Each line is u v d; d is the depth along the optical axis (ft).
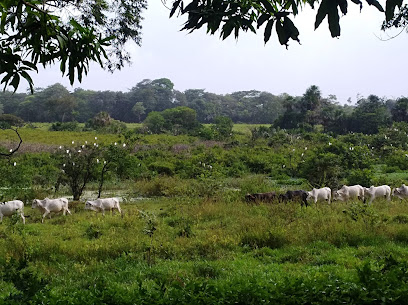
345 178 75.51
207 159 98.48
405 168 98.94
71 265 28.40
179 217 43.60
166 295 17.58
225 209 46.88
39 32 12.99
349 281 20.30
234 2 11.30
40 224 43.75
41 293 17.76
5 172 58.39
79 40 13.01
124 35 37.52
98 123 191.21
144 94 335.88
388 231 34.47
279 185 73.67
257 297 16.96
